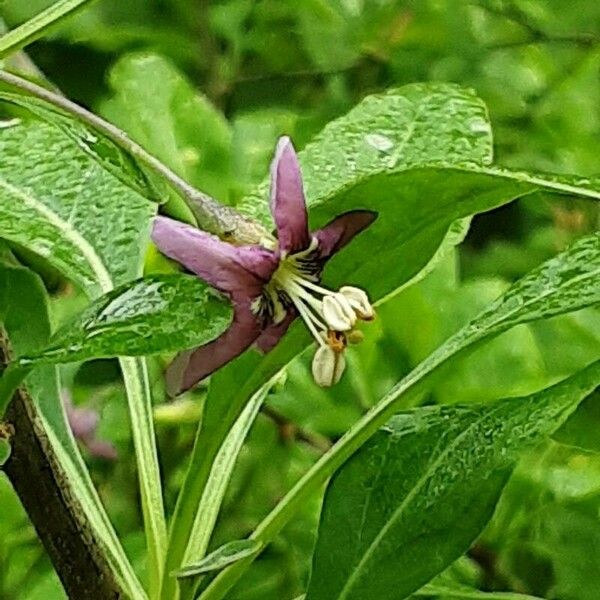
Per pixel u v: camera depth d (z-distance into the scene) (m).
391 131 0.14
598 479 0.18
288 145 0.11
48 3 0.25
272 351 0.11
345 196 0.11
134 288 0.10
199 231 0.10
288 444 0.19
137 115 0.18
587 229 0.26
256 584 0.18
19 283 0.14
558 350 0.19
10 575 0.19
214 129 0.18
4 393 0.10
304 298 0.11
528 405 0.12
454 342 0.11
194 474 0.12
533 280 0.11
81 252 0.13
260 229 0.11
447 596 0.13
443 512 0.12
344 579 0.12
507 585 0.18
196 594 0.12
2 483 0.19
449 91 0.14
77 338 0.10
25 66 0.14
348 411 0.19
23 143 0.14
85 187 0.14
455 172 0.10
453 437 0.12
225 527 0.20
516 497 0.18
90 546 0.12
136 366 0.13
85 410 0.20
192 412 0.19
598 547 0.17
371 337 0.18
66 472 0.12
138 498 0.20
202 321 0.10
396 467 0.12
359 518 0.12
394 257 0.11
